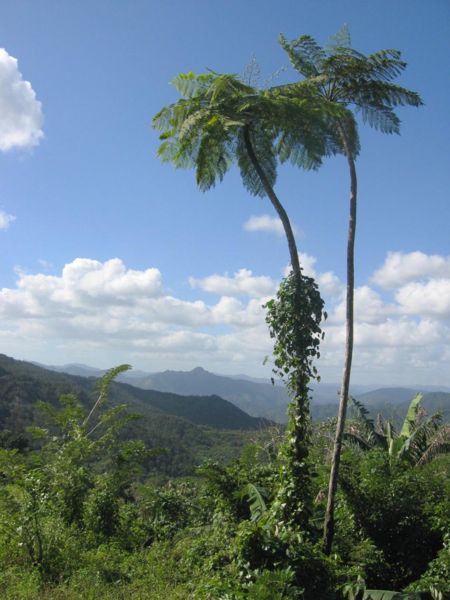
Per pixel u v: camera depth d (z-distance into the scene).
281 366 9.16
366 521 9.71
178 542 11.71
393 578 9.23
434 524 9.20
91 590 8.33
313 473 9.05
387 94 9.71
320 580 7.55
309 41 9.62
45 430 15.26
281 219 9.60
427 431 14.26
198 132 9.68
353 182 9.40
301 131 10.09
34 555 9.49
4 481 11.56
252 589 6.72
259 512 9.66
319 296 9.26
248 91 9.50
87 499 12.76
